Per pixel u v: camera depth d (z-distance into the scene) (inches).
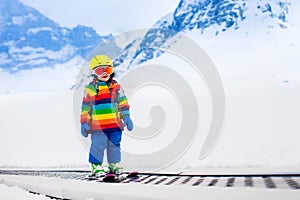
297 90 409.7
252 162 190.7
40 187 151.5
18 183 171.6
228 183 129.9
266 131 256.8
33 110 501.0
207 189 113.1
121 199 113.5
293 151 203.6
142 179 160.2
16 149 321.4
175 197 100.4
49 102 581.9
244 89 433.7
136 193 111.7
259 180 134.3
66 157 274.5
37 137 362.6
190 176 162.6
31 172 226.4
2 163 275.6
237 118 305.6
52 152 296.8
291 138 232.7
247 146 225.5
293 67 1151.0
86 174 198.4
